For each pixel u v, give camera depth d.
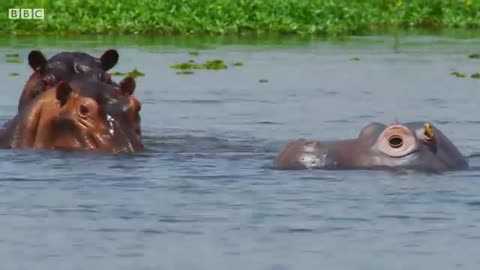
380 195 23.77
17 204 23.27
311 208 22.77
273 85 44.62
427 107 39.19
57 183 25.30
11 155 28.56
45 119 29.61
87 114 29.23
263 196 23.84
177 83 45.03
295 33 68.31
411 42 62.38
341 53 56.22
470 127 34.84
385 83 45.44
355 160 26.09
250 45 60.34
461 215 22.27
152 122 35.56
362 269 18.72
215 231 21.06
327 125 35.16
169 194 24.14
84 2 67.88
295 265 18.89
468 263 19.06
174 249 19.83
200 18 67.75
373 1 74.50
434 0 74.94
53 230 21.14
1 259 19.22
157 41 62.09
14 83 44.72
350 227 21.38
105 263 18.98
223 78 46.62
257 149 30.25
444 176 25.53
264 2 69.75
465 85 44.88
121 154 28.83
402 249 19.86
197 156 28.86
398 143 25.97
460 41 63.16
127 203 23.33
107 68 31.53
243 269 18.66
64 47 56.94
